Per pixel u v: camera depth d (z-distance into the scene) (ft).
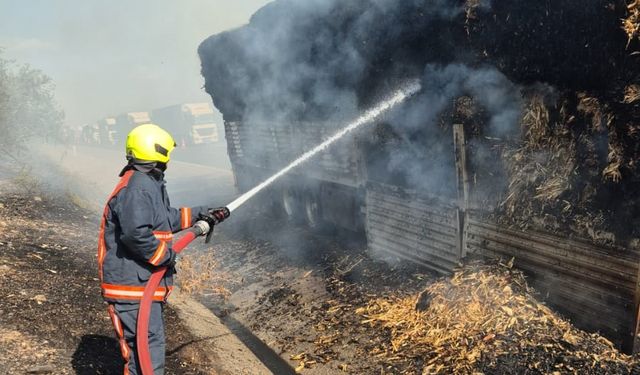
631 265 11.76
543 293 14.14
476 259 16.25
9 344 11.27
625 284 11.96
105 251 9.66
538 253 14.06
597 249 12.47
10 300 13.51
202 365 13.48
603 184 12.33
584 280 12.93
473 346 13.32
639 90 11.12
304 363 15.02
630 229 11.73
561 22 12.35
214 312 19.90
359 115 21.62
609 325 12.48
